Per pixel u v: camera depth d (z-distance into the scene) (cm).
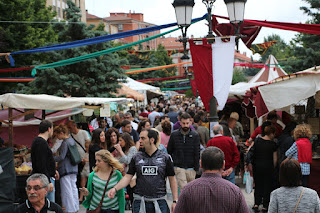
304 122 1232
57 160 923
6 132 1245
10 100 893
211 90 1006
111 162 601
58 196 957
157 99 4625
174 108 1733
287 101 940
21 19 2341
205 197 398
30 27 2369
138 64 4647
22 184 871
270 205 491
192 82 1841
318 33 1090
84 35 2147
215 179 406
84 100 1053
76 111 1298
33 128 1263
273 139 998
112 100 1235
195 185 405
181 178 853
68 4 2209
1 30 2211
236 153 891
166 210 591
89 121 1603
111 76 2164
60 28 2169
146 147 595
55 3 5469
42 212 496
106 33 2197
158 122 1379
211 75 1005
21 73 2447
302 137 852
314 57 2842
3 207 664
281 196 482
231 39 1007
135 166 597
